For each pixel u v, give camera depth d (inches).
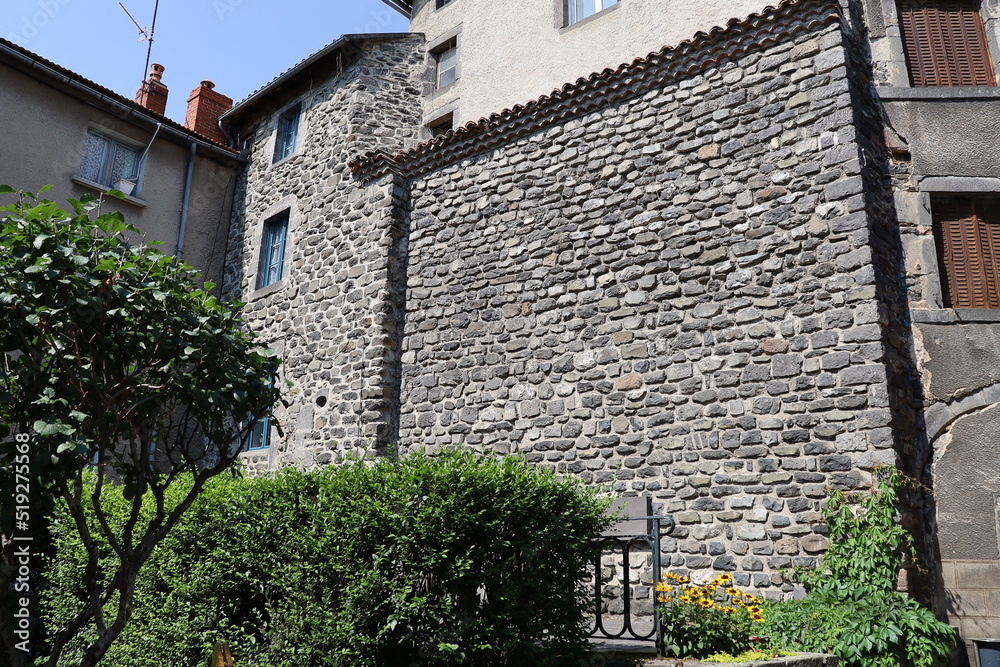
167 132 429.1
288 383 375.2
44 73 373.4
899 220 254.4
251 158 464.4
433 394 319.9
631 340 270.5
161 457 383.2
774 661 172.6
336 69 422.0
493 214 323.0
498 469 165.0
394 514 150.5
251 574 171.0
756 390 241.1
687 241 266.4
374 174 368.2
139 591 192.7
